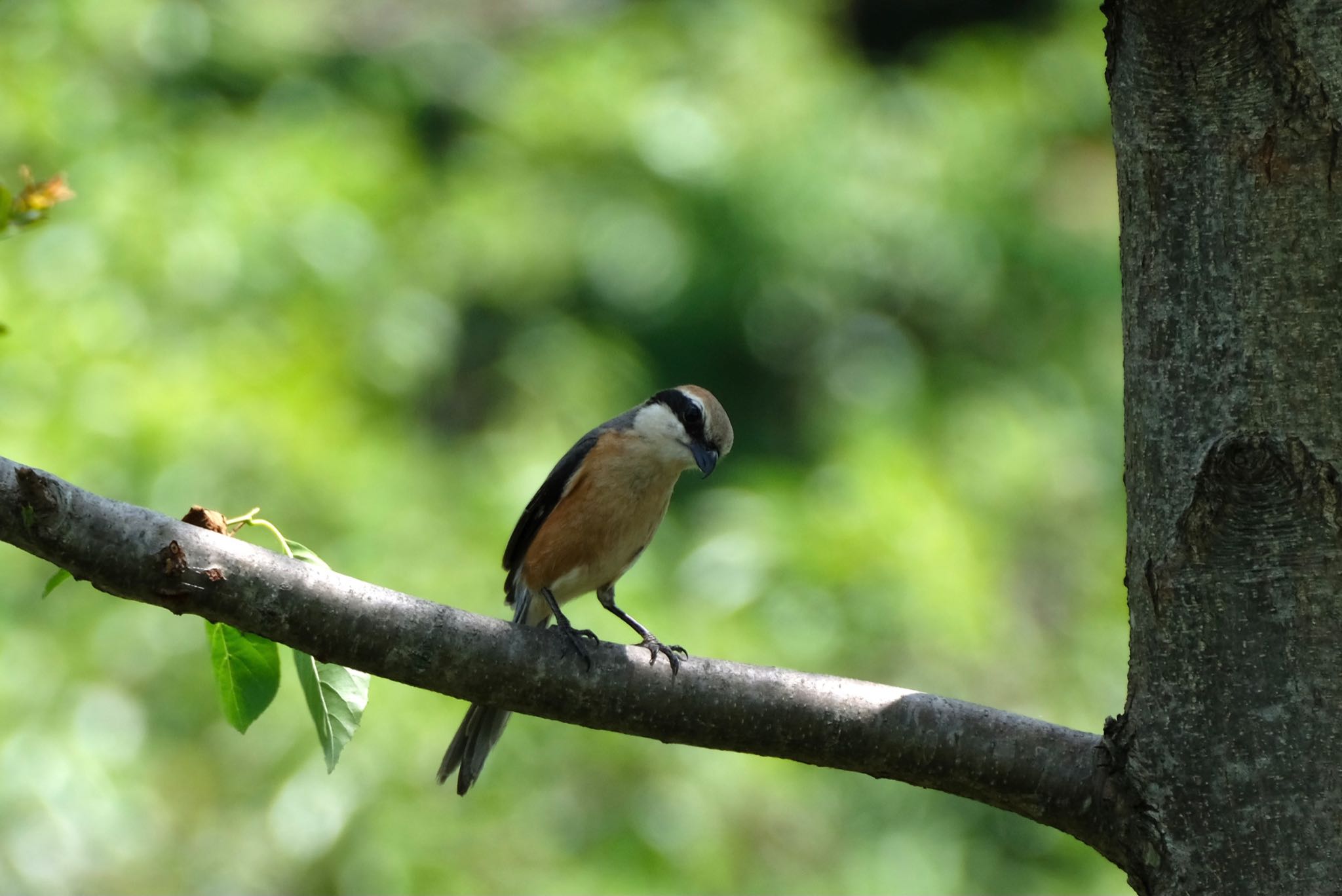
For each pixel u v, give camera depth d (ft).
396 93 59.88
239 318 42.93
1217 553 15.47
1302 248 15.06
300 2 61.87
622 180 57.82
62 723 34.06
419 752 35.88
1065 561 47.83
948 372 56.70
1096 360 56.54
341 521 39.73
